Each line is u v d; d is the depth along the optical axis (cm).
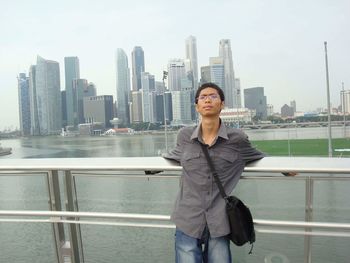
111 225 256
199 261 216
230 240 220
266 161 229
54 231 269
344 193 225
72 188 264
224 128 219
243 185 241
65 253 270
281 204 235
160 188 250
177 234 222
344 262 228
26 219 268
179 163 233
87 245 266
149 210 252
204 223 212
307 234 229
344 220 226
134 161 247
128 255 257
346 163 223
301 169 214
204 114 220
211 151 216
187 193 219
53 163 256
